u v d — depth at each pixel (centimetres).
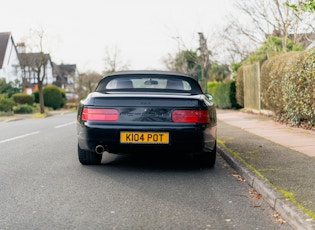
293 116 1168
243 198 476
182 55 3931
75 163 704
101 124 602
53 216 411
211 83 3450
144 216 411
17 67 5534
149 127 595
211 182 558
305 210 382
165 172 625
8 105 3025
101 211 427
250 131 1100
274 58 1430
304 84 1041
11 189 522
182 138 597
